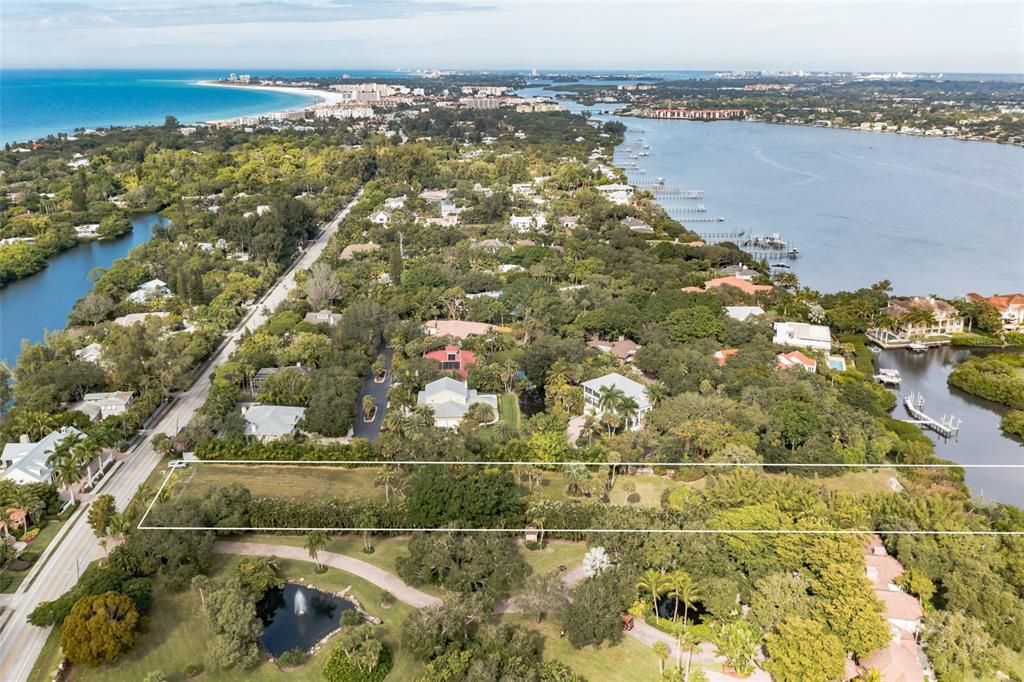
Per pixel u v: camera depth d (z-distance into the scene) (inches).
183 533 3919.8
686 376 6225.4
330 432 5433.1
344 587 3924.7
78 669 3341.5
